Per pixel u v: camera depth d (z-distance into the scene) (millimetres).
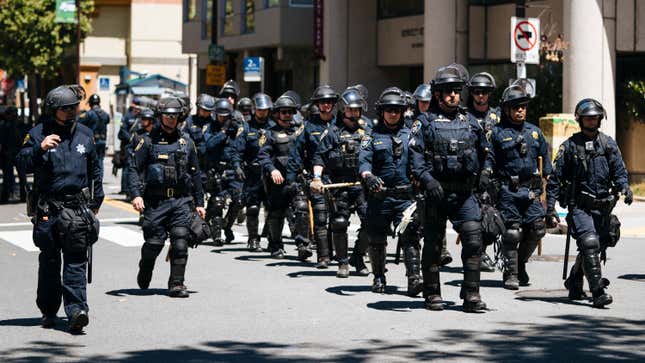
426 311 14742
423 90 19891
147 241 16125
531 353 11930
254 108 22438
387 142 15750
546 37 36469
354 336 12930
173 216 16094
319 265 19594
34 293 16594
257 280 17938
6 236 25344
